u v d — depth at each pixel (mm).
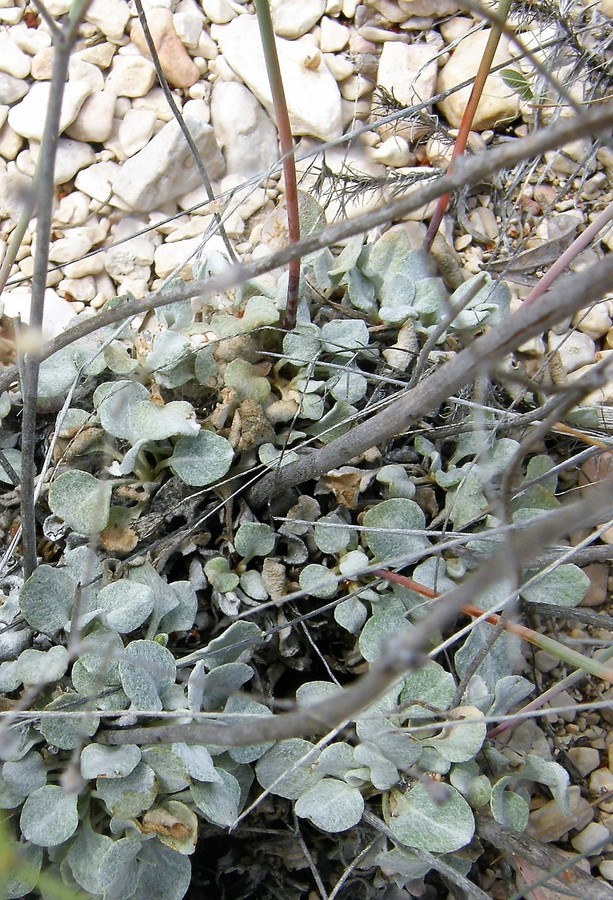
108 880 160
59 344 137
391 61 281
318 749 173
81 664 175
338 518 206
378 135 279
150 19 277
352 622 195
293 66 275
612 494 73
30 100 270
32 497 164
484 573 73
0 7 283
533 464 213
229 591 195
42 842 162
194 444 197
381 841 184
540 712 153
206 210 270
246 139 273
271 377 221
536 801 214
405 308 220
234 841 201
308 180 273
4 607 189
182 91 284
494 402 230
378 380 217
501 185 271
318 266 234
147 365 204
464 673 194
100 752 170
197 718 174
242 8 289
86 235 262
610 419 233
